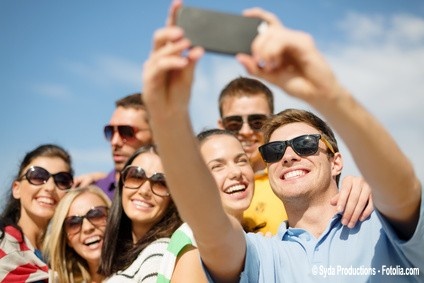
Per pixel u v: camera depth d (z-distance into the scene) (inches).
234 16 19.8
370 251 32.5
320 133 39.6
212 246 27.0
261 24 19.7
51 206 58.2
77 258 56.9
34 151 59.7
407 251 26.8
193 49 19.3
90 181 67.4
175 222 48.8
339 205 35.2
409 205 25.0
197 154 24.1
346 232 34.2
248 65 19.2
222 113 62.3
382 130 22.3
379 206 25.9
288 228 37.5
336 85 20.0
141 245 47.4
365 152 22.5
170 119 22.0
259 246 33.9
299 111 41.1
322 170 38.2
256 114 59.4
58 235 55.8
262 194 52.6
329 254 33.7
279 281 32.7
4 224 56.2
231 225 27.7
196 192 24.5
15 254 53.9
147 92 20.9
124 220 50.7
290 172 38.4
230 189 45.7
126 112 67.6
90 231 55.7
